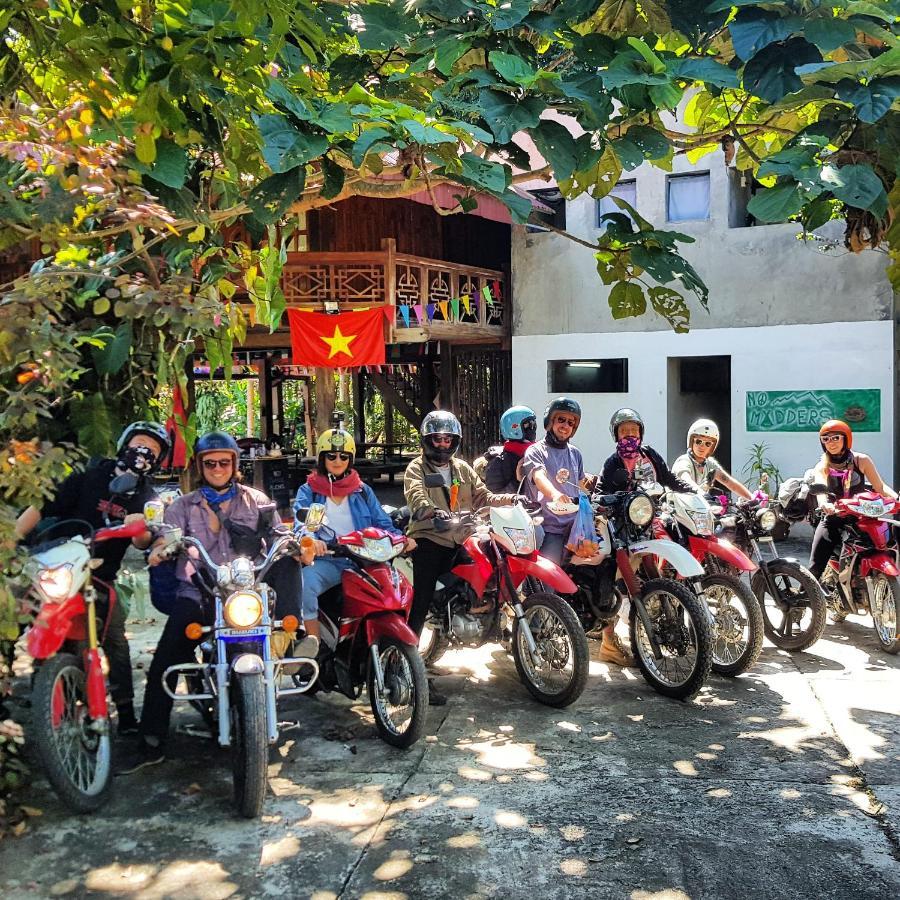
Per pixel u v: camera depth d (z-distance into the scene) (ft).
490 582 18.25
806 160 12.05
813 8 11.83
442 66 12.85
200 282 14.48
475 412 50.47
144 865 11.75
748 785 13.93
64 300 14.01
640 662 18.88
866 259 37.04
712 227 39.60
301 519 17.34
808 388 38.24
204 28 11.65
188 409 15.94
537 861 11.77
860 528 20.76
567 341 42.83
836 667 20.03
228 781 14.28
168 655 14.49
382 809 13.29
